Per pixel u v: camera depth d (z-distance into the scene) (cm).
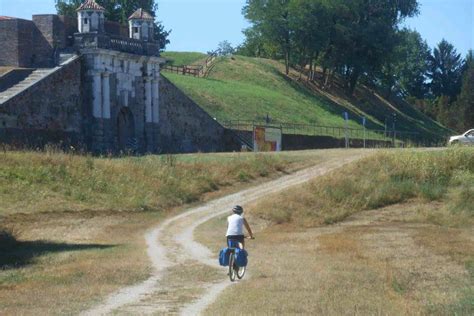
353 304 3244
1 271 4697
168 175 9412
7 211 7362
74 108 10806
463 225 7862
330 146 15950
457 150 9906
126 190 8712
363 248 5734
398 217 8406
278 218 8156
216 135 13762
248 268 4556
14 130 9738
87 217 7694
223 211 8556
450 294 3528
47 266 4878
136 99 11894
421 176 9412
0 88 10188
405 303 3275
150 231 7175
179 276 4297
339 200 8675
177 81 16762
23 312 3228
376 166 9619
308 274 4241
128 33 12312
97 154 10969
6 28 10950
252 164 10275
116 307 3328
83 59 11038
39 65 11006
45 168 8606
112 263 4875
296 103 19238
